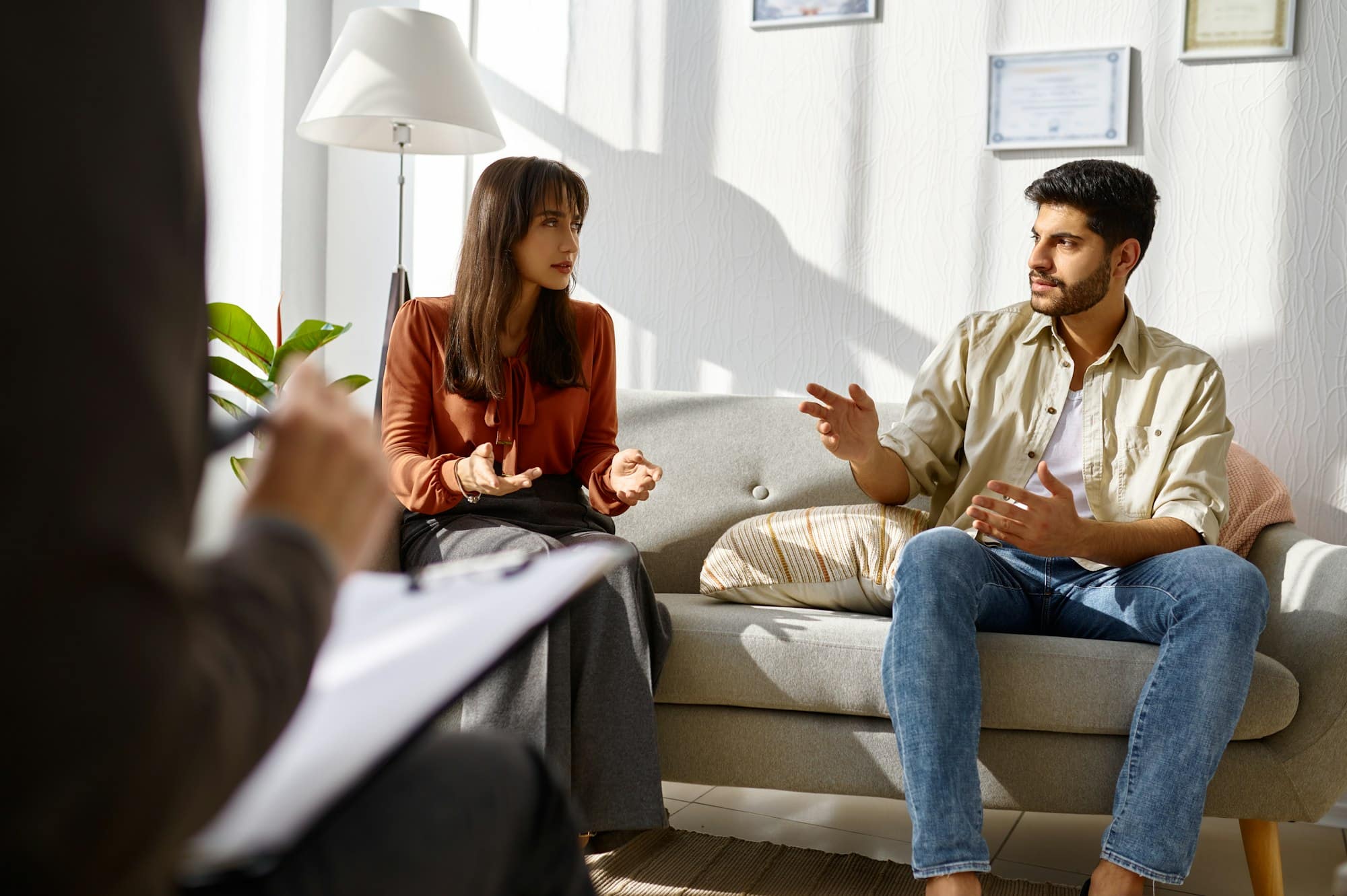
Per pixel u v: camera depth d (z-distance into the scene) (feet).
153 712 0.80
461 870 1.52
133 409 0.80
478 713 5.33
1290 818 5.31
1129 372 6.43
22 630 0.75
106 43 0.81
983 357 6.68
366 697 1.26
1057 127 8.03
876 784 5.60
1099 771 5.34
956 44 8.27
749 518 7.49
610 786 5.46
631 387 9.08
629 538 7.59
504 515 6.29
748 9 8.73
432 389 6.59
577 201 6.50
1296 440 7.55
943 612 5.12
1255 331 7.64
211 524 7.54
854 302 8.54
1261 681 5.24
